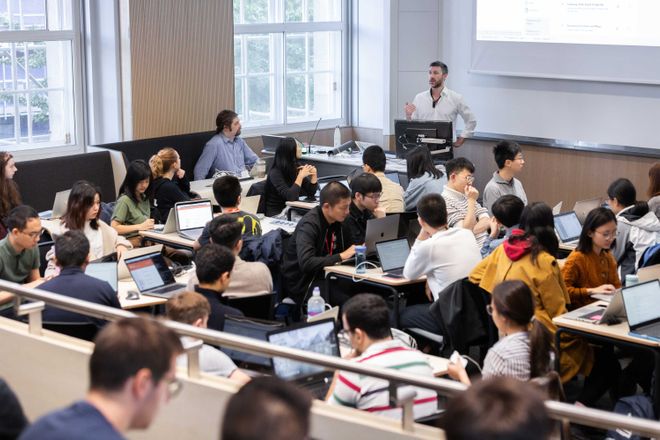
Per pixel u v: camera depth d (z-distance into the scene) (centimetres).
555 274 486
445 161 892
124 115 931
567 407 251
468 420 156
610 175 931
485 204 705
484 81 1024
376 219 600
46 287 418
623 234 596
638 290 471
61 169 836
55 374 340
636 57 895
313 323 377
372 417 294
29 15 891
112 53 920
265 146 988
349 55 1122
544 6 951
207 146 906
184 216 663
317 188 800
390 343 336
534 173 989
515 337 368
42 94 916
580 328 468
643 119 905
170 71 943
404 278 560
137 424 206
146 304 512
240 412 168
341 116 1138
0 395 252
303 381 349
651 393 485
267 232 652
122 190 694
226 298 459
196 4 952
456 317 506
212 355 344
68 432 194
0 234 624
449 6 1045
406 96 1090
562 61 946
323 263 573
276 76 1079
